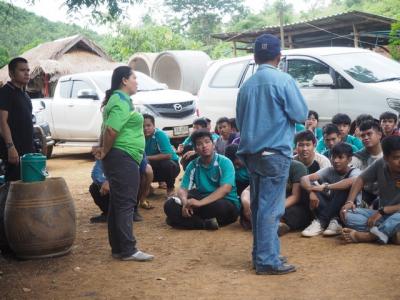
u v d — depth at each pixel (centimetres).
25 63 611
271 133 464
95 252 574
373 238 546
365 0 3259
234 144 707
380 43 1825
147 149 827
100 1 959
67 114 1348
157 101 1199
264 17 3350
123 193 529
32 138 631
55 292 461
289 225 611
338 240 568
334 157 598
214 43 4212
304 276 468
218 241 596
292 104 461
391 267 474
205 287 455
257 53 481
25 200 535
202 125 846
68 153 1570
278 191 473
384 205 559
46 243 540
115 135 514
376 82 912
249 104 470
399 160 531
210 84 1119
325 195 606
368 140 636
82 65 2202
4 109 601
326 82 930
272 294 431
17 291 466
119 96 520
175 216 654
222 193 636
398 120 834
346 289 432
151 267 516
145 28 3250
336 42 1889
